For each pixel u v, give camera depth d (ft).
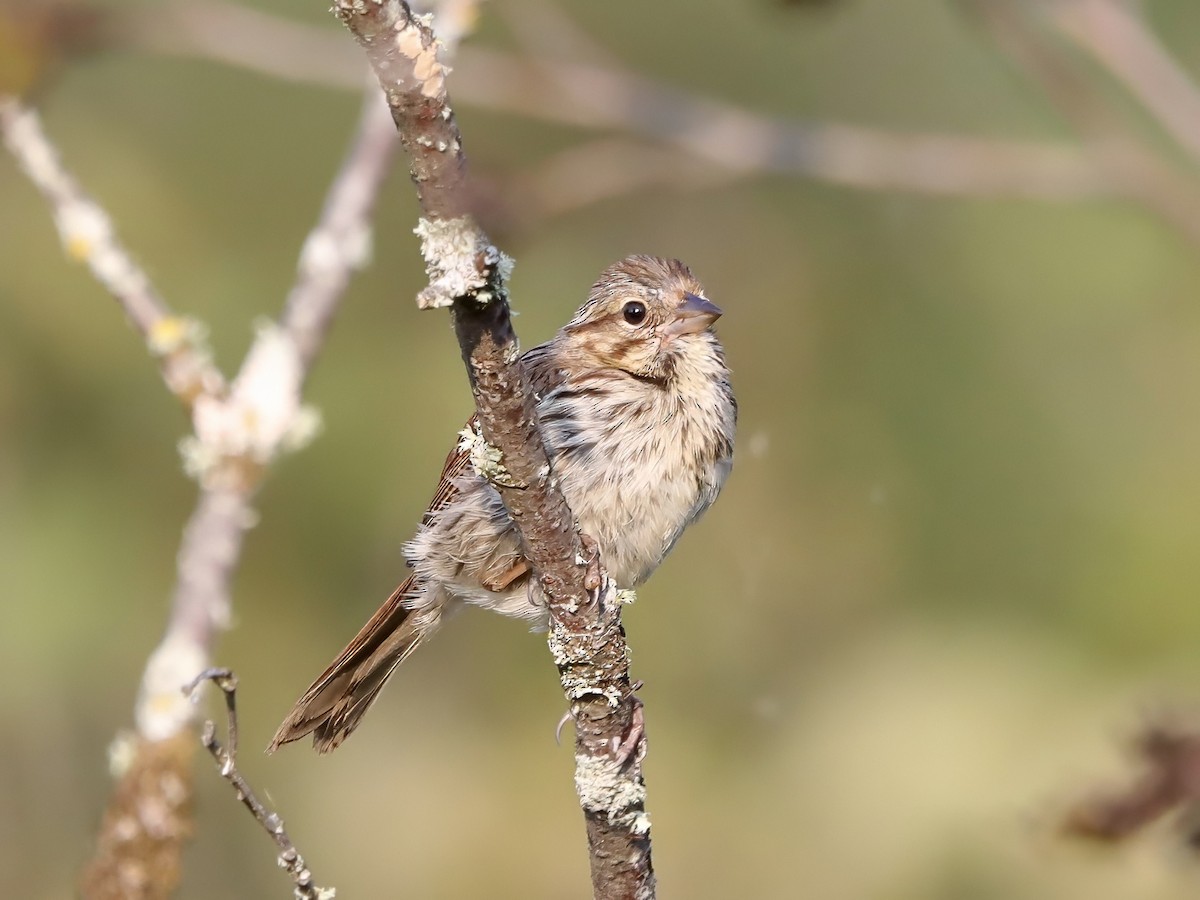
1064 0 36.32
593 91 36.81
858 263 45.78
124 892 22.95
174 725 23.65
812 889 38.19
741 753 40.98
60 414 38.42
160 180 41.81
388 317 42.14
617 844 20.93
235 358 40.73
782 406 45.11
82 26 29.71
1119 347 44.09
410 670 42.09
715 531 43.70
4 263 38.50
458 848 40.01
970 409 44.04
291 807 39.91
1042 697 39.32
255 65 33.45
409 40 15.99
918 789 38.45
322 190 42.96
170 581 38.47
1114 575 42.09
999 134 46.73
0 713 37.09
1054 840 27.22
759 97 47.06
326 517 39.86
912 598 43.04
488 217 33.83
